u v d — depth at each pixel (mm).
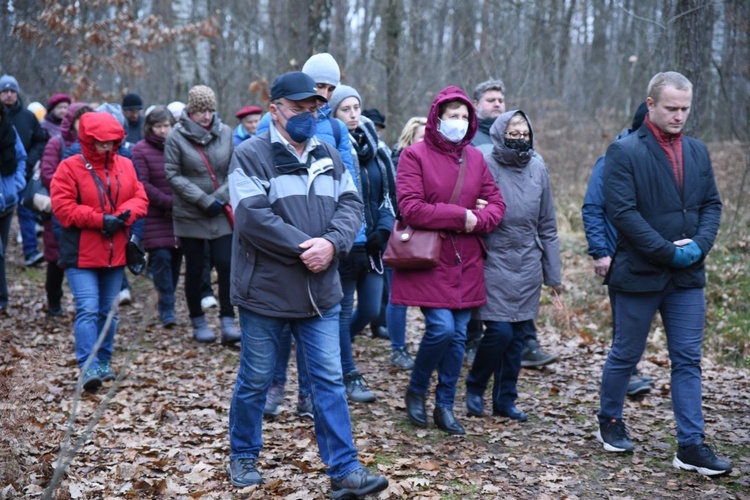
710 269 9117
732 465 4488
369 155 5438
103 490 3908
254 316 3842
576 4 19375
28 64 14664
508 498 3973
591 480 4266
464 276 4770
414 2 16609
